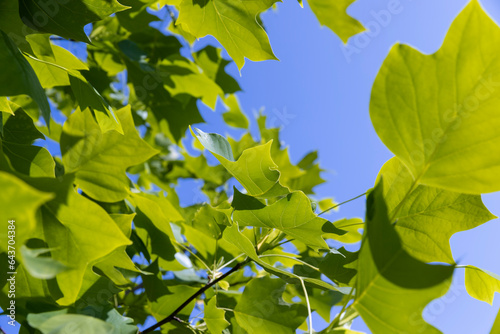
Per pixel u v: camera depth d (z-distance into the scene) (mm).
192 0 1521
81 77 1270
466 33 766
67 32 1246
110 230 842
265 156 1207
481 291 1123
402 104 809
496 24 746
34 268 613
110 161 1046
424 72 792
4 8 1171
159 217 1539
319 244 1237
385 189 1066
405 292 684
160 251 1601
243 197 1210
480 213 1021
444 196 1039
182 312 1448
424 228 1062
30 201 468
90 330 816
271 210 1202
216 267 1783
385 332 708
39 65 1551
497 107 757
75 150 1042
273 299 1327
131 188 1597
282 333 1296
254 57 1579
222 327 1312
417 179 835
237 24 1521
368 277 715
